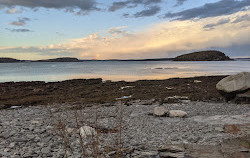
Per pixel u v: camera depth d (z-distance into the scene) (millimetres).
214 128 10070
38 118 12156
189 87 28875
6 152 6371
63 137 6102
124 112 14508
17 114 14070
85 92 25609
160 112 13461
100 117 12227
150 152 6914
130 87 30203
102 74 63844
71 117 10969
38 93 24688
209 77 42344
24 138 7836
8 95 23656
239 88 17156
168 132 9766
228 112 14305
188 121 11906
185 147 7062
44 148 6883
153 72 69812
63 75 61875
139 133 9617
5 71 87125
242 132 8859
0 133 8398
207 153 6352
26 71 85938
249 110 14742
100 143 7449
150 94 23703
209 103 17891
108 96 22859
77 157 6012
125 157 6484
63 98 21219
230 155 6016
